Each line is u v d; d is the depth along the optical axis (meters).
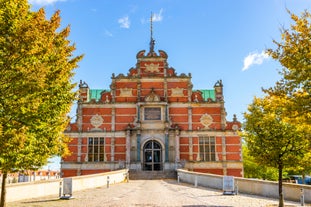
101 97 49.25
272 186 21.77
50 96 13.03
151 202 18.16
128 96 49.03
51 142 14.73
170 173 43.62
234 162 46.69
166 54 50.50
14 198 18.91
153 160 46.94
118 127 47.91
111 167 46.47
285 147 16.14
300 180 54.38
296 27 11.95
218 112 48.53
